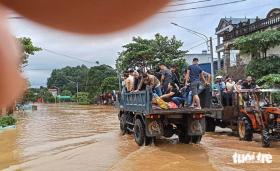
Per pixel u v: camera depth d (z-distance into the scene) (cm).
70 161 989
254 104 1241
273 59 2292
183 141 1231
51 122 2384
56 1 62
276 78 2017
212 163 880
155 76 1264
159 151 1070
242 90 1281
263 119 1162
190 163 889
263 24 2758
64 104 6769
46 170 905
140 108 1203
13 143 1393
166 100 1213
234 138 1362
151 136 1142
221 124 1530
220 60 3622
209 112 1259
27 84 74
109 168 873
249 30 2916
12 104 71
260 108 1198
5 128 1973
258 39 2288
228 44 3161
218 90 1478
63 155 1084
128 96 1377
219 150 1075
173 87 1242
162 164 884
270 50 2519
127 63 3594
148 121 1148
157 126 1146
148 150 1085
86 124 2141
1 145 1344
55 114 3359
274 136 1123
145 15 63
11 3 62
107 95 5544
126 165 877
